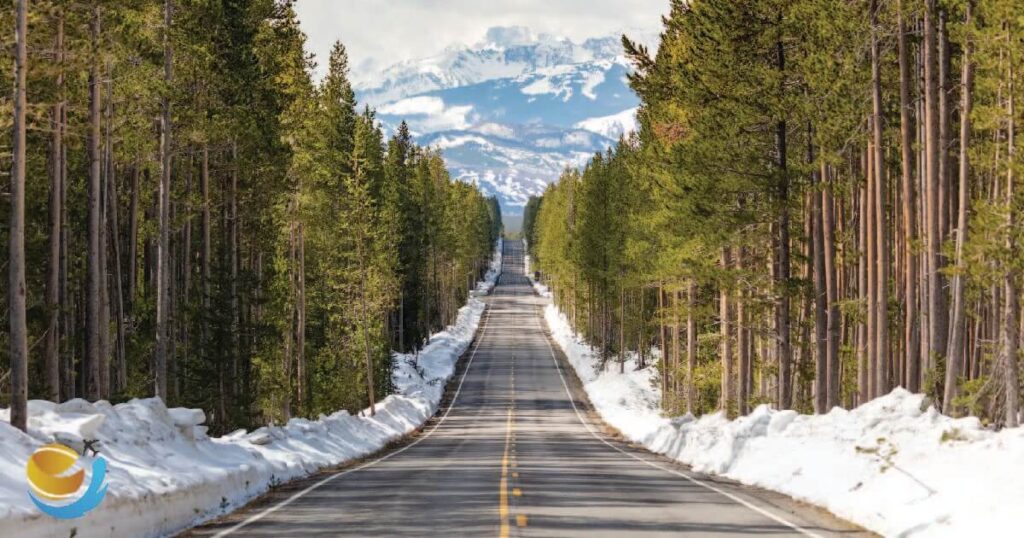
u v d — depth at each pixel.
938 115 54.12
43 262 55.16
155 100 59.62
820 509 32.38
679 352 105.38
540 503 33.06
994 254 44.84
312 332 108.19
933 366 49.22
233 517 30.47
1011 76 44.62
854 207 72.44
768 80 57.50
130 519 25.84
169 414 37.66
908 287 57.75
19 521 20.72
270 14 78.25
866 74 54.16
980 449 30.83
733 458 48.81
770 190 59.78
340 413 82.50
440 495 36.38
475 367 186.88
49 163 52.31
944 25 51.31
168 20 59.94
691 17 62.97
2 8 40.56
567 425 113.06
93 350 49.91
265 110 72.81
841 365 74.44
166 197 58.94
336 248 106.69
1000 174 51.44
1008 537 22.59
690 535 25.41
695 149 61.56
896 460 33.53
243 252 89.94
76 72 42.22
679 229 65.50
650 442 79.19
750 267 69.62
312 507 32.94
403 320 182.38
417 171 190.38
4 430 25.83
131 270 68.69
